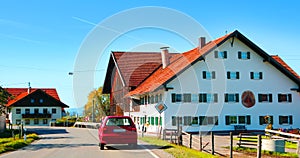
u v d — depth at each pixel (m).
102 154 15.95
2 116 46.78
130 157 14.58
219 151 17.98
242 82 45.28
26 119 88.31
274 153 17.56
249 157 15.34
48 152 17.52
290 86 47.03
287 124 46.59
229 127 44.16
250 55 45.81
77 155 15.73
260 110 45.78
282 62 53.94
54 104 89.94
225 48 45.00
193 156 14.42
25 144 23.58
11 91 99.38
